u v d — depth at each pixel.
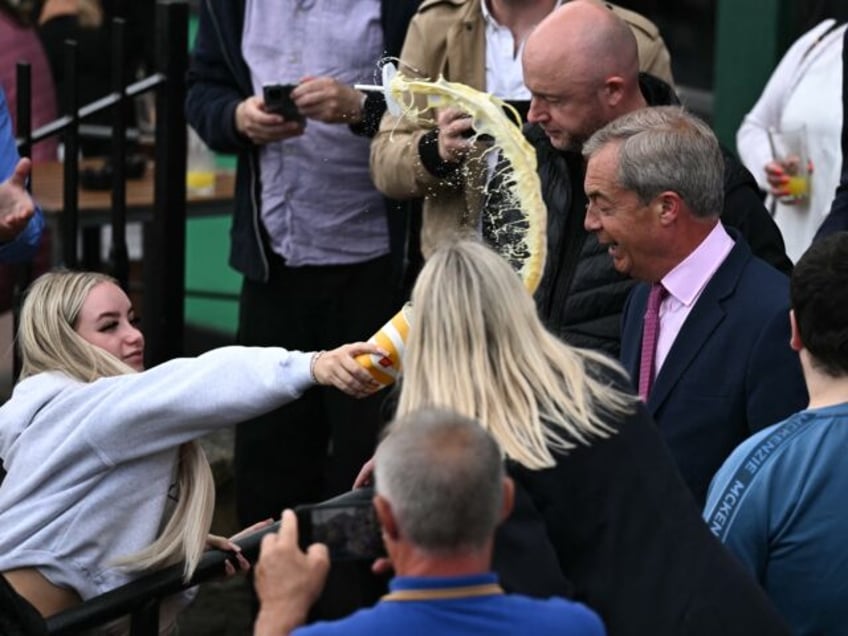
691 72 28.62
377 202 20.86
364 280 21.05
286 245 20.84
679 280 14.36
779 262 16.09
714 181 14.20
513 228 14.70
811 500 11.98
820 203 20.34
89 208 23.72
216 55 21.22
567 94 15.97
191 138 25.31
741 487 12.18
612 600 11.06
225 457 22.52
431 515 9.42
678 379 14.26
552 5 18.81
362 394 13.12
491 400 11.07
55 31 30.17
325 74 20.66
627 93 16.09
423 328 11.26
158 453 14.05
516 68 18.86
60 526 14.02
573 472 11.09
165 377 13.62
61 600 14.16
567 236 16.52
